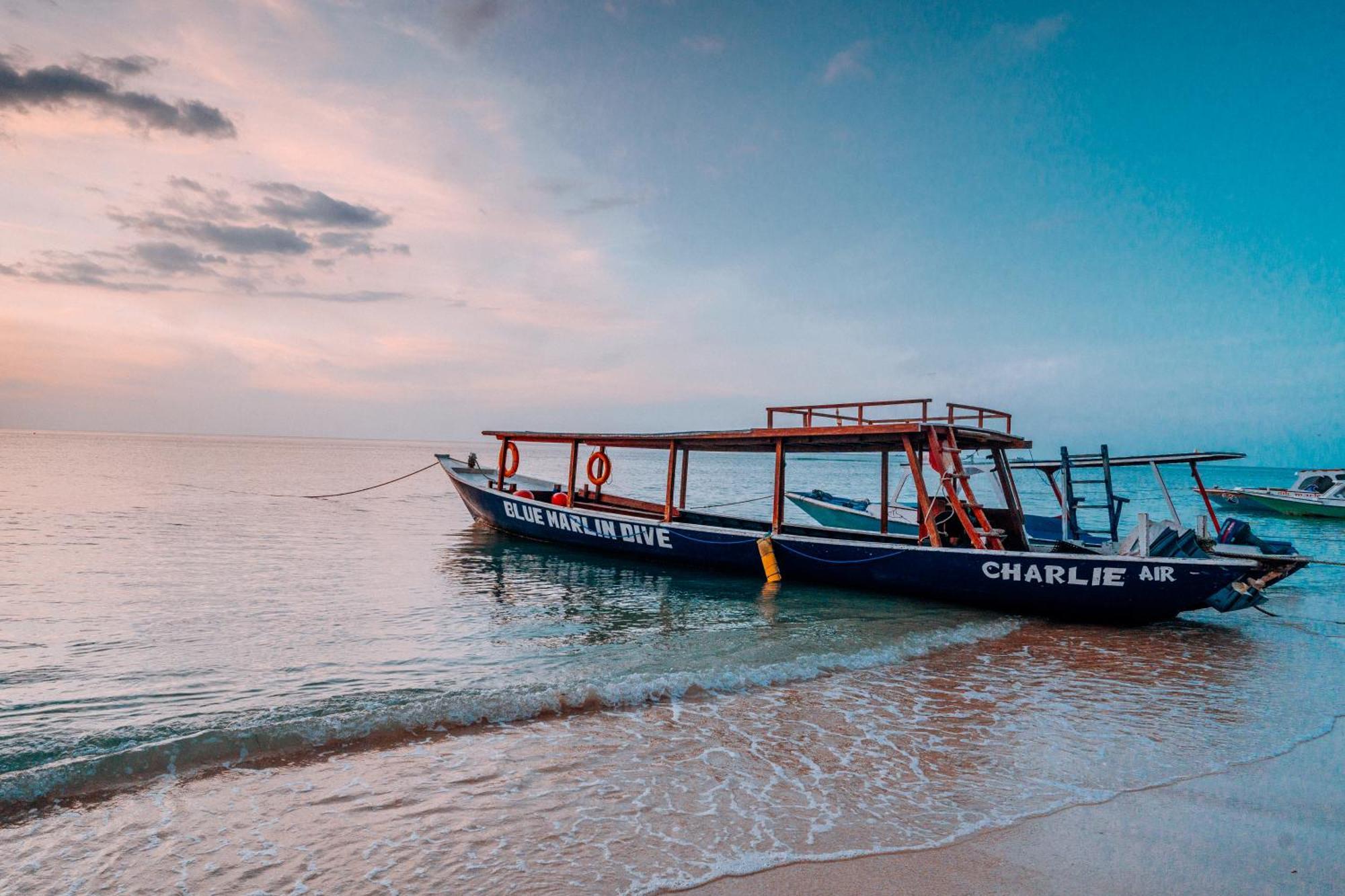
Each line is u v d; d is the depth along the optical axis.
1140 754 6.23
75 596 12.73
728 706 7.36
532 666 8.80
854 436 13.73
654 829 4.76
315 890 4.01
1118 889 4.11
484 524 23.12
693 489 55.09
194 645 9.67
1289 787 5.61
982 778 5.66
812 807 5.11
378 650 9.62
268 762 5.77
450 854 4.42
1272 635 11.27
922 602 13.09
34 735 6.44
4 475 47.25
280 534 22.27
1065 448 14.62
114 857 4.34
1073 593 11.46
